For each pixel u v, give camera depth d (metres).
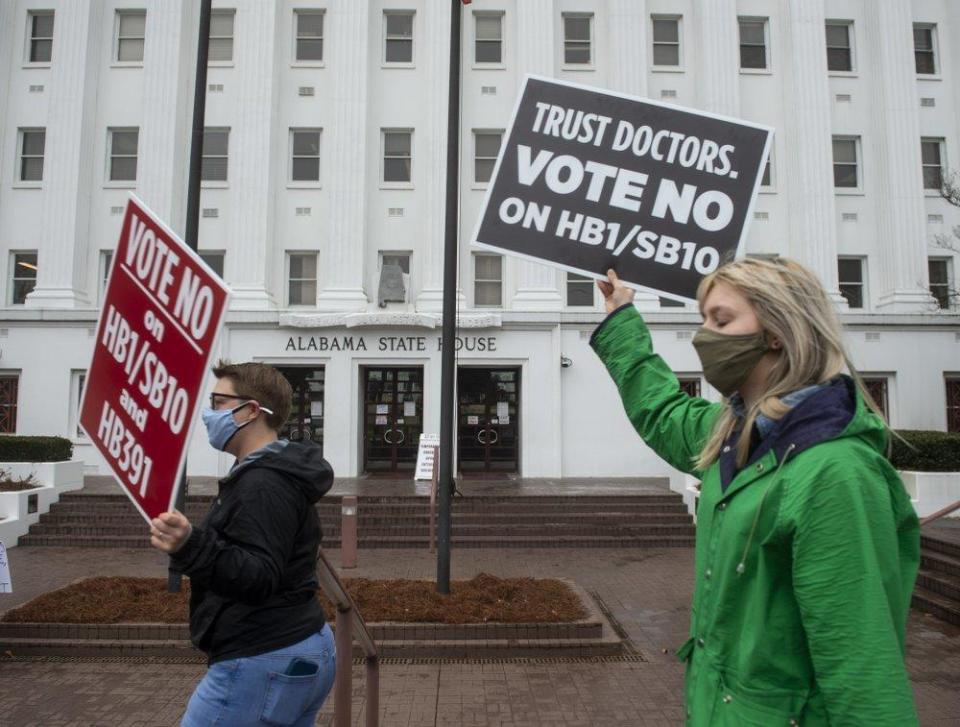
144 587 7.84
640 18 20.39
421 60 20.84
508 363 19.31
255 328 19.16
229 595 1.99
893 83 20.52
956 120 20.83
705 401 2.25
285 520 2.15
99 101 20.59
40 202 20.22
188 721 2.19
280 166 20.44
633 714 5.25
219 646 2.20
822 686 1.39
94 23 20.55
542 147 3.01
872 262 20.61
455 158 8.34
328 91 20.66
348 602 2.93
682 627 7.60
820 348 1.62
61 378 19.14
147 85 20.06
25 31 20.67
